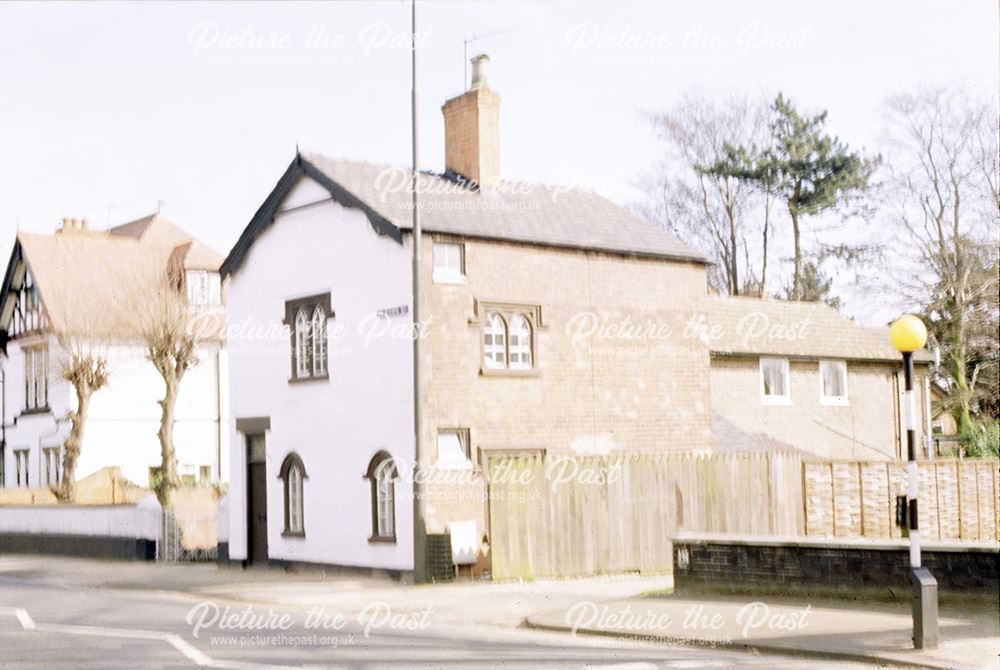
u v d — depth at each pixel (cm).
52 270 4300
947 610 1577
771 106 4950
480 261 2373
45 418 4316
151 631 1572
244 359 2709
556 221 2597
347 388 2417
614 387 2567
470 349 2333
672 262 2717
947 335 4462
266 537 2638
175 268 4397
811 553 1755
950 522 2703
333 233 2469
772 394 3450
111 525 3036
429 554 2205
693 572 1908
